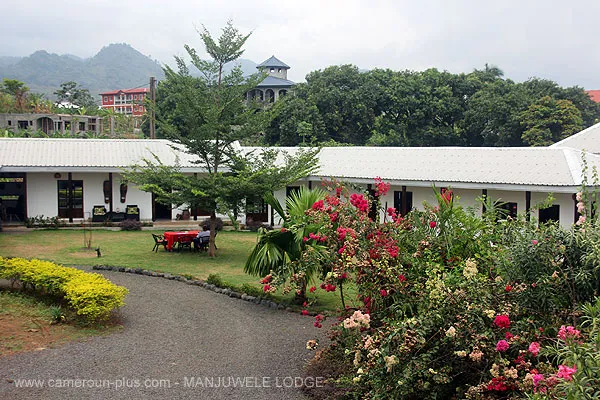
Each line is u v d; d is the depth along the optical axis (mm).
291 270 8547
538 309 6117
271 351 8727
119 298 10031
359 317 6086
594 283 6160
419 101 49375
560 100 43406
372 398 6012
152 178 16500
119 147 24859
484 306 5957
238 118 16734
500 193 18156
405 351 5773
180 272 14484
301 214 11117
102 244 18750
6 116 50906
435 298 6141
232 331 9719
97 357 8211
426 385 5832
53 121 52781
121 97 120750
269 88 70250
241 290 12273
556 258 6438
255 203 17500
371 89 49156
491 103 45625
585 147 22859
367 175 20594
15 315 9852
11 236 20078
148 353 8484
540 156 18047
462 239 7805
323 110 48125
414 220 8109
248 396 7059
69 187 23094
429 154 20953
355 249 7211
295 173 16891
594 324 4969
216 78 17047
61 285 10516
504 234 7441
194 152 17344
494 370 5383
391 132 47500
